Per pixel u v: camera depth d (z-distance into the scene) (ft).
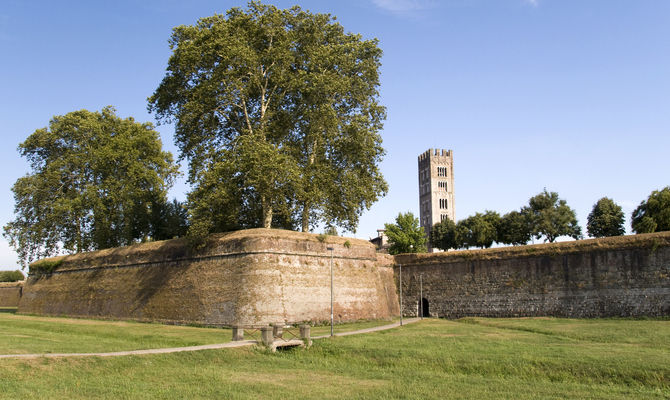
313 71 159.43
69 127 198.29
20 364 66.90
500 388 65.62
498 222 272.72
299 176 145.18
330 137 156.87
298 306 137.18
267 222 153.48
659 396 61.16
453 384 68.03
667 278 132.77
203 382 67.10
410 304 184.14
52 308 188.96
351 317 151.33
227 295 134.00
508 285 161.89
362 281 159.84
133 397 57.67
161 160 201.98
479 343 98.27
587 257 147.33
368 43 168.76
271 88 165.37
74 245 200.13
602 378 70.13
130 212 193.36
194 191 146.82
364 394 62.18
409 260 187.21
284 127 163.32
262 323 127.75
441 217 470.39
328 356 90.94
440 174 479.41
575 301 147.33
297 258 142.10
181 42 157.28
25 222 200.03
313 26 162.20
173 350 82.38
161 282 153.07
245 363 81.46
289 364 82.17
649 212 192.03
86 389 60.23
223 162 142.92
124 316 158.30
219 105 155.12
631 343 93.97
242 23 155.84
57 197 198.18
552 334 112.37
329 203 158.51
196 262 146.20
